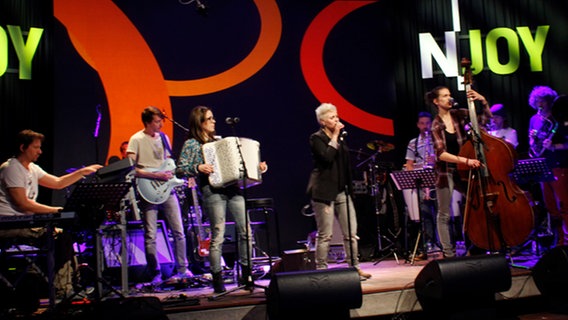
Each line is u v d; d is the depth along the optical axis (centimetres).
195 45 777
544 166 534
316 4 800
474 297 424
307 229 770
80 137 738
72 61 745
